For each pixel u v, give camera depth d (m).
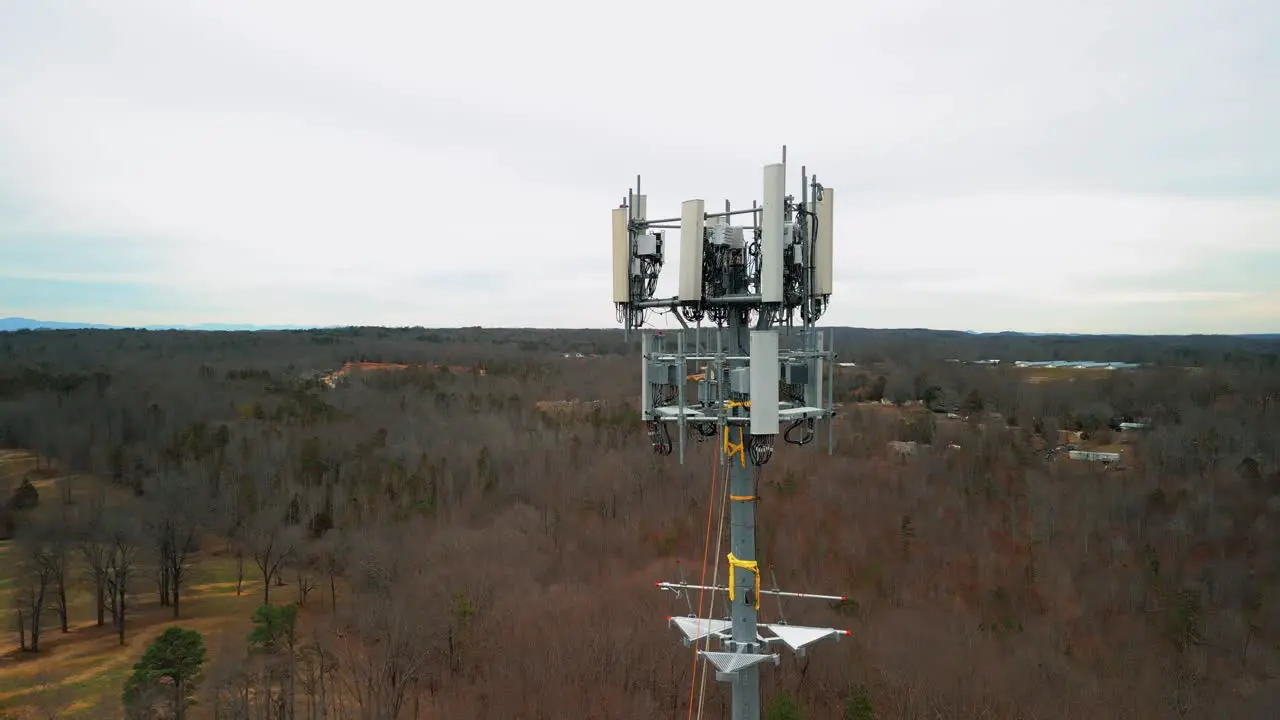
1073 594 55.25
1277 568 58.00
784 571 57.31
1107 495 70.69
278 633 43.41
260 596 54.09
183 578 54.22
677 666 44.06
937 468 78.88
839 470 77.25
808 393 15.97
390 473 74.56
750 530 15.98
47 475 74.94
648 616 49.75
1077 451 87.19
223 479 70.06
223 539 63.94
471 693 42.38
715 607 50.78
